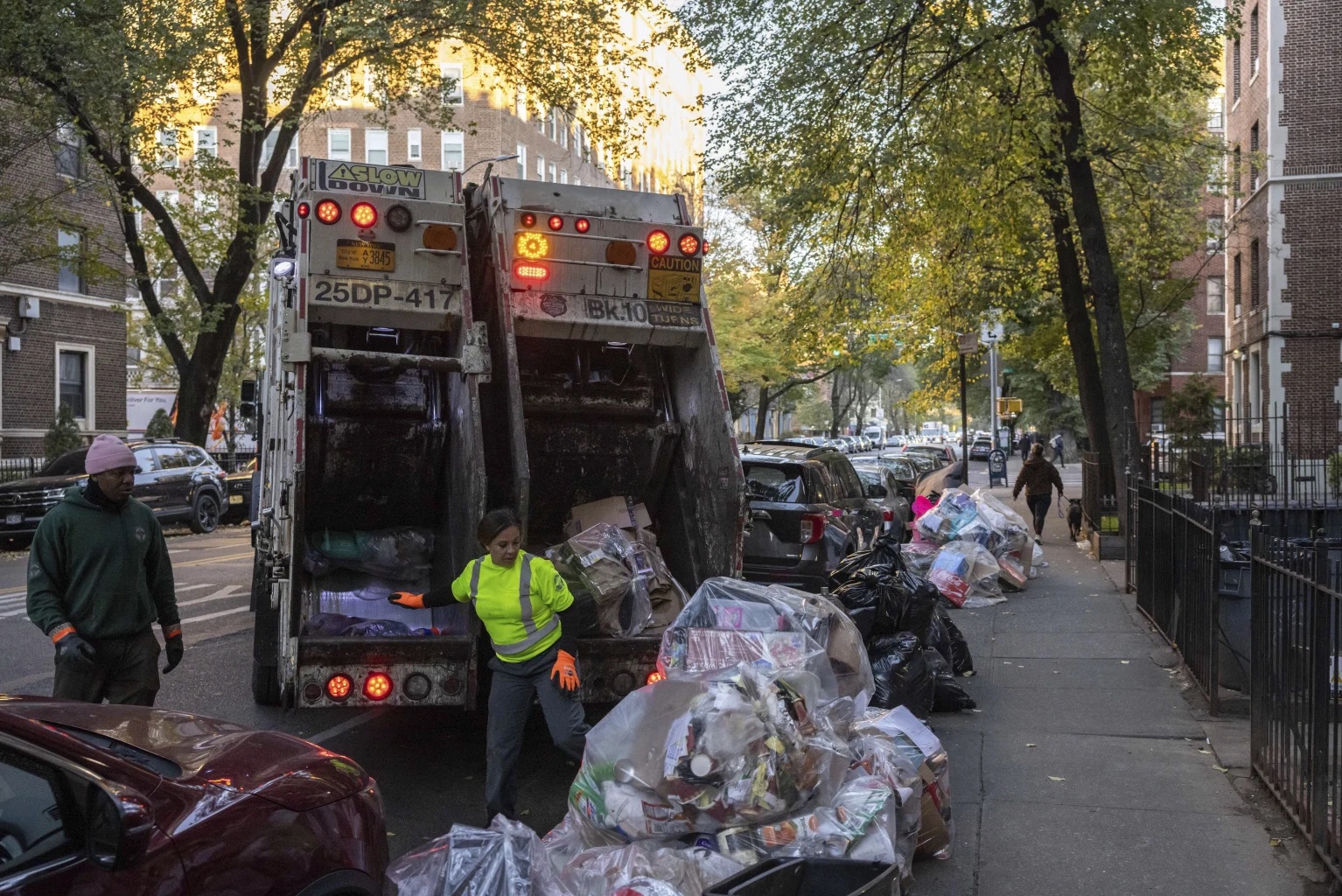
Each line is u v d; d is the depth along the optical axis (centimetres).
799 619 582
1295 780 558
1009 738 732
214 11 2064
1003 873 512
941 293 2359
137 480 2247
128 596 544
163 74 1998
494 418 695
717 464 697
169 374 4459
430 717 798
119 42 1883
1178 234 2461
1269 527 801
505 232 695
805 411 10519
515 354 657
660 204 755
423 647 595
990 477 3744
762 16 1775
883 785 464
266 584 734
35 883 285
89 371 3106
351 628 632
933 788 522
